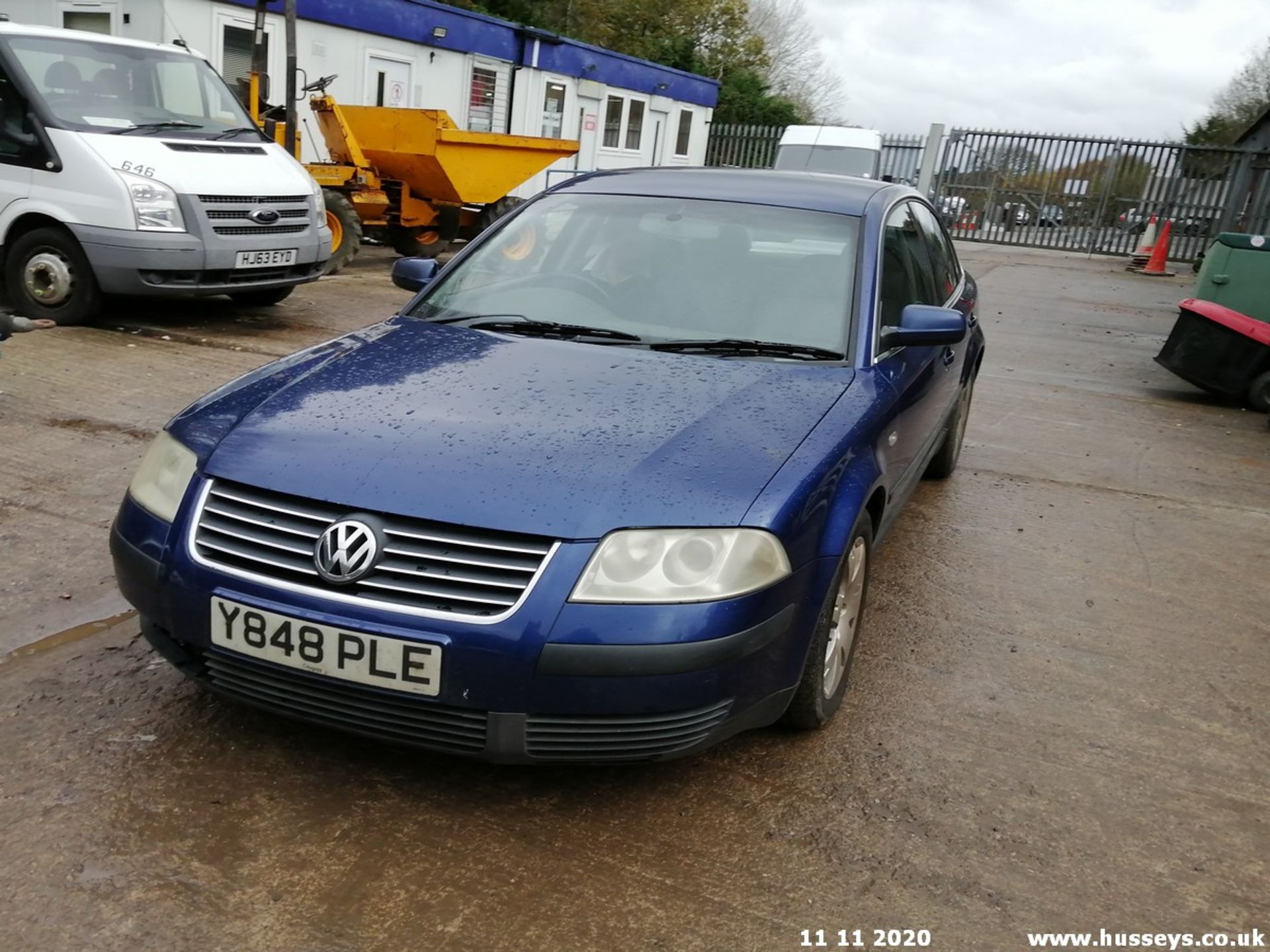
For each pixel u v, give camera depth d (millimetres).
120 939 2158
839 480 2857
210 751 2811
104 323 8156
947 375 4598
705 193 4148
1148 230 23422
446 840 2539
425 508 2451
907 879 2529
